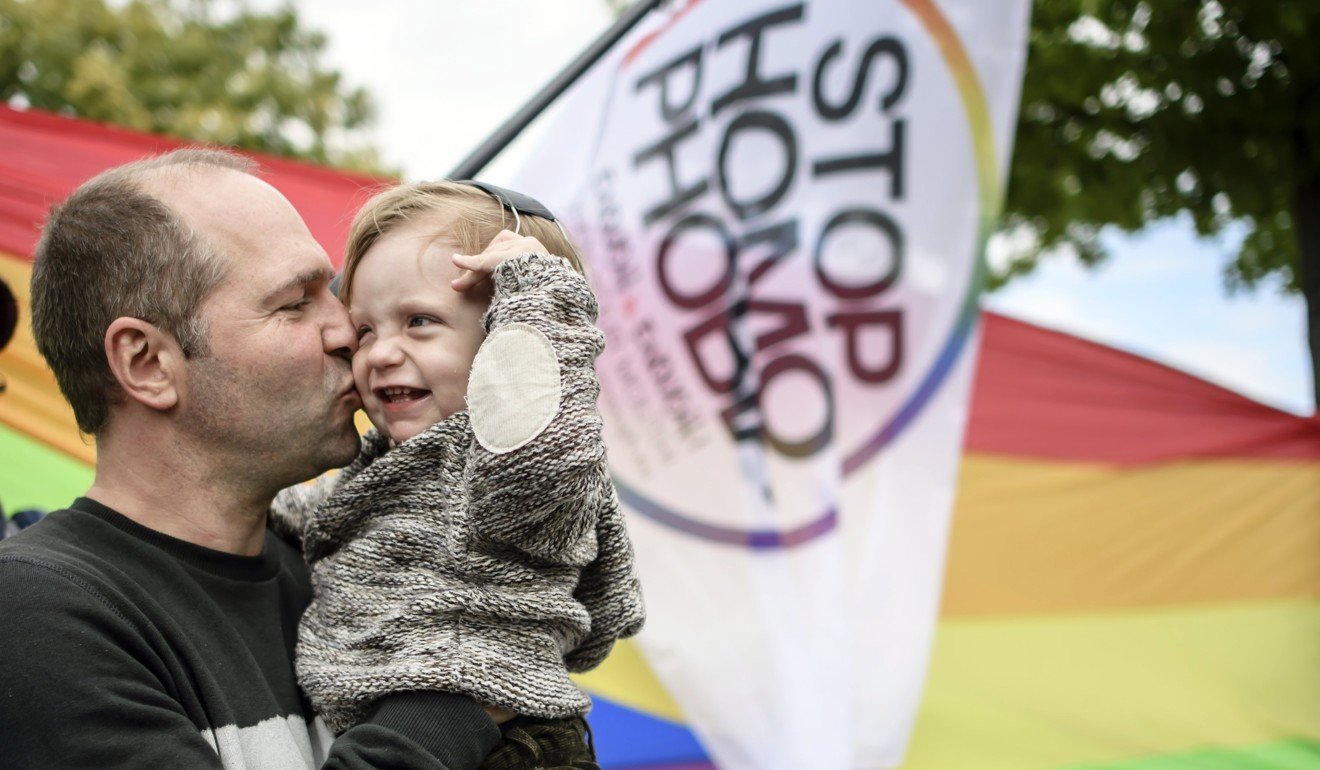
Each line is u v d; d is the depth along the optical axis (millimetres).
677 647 3205
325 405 1361
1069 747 4242
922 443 3289
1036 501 4520
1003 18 3195
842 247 3320
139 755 1093
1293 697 4395
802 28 3318
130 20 9383
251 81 9781
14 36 8875
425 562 1284
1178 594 4488
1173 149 6617
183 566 1300
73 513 1284
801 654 3156
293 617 1422
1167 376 4609
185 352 1295
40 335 1338
